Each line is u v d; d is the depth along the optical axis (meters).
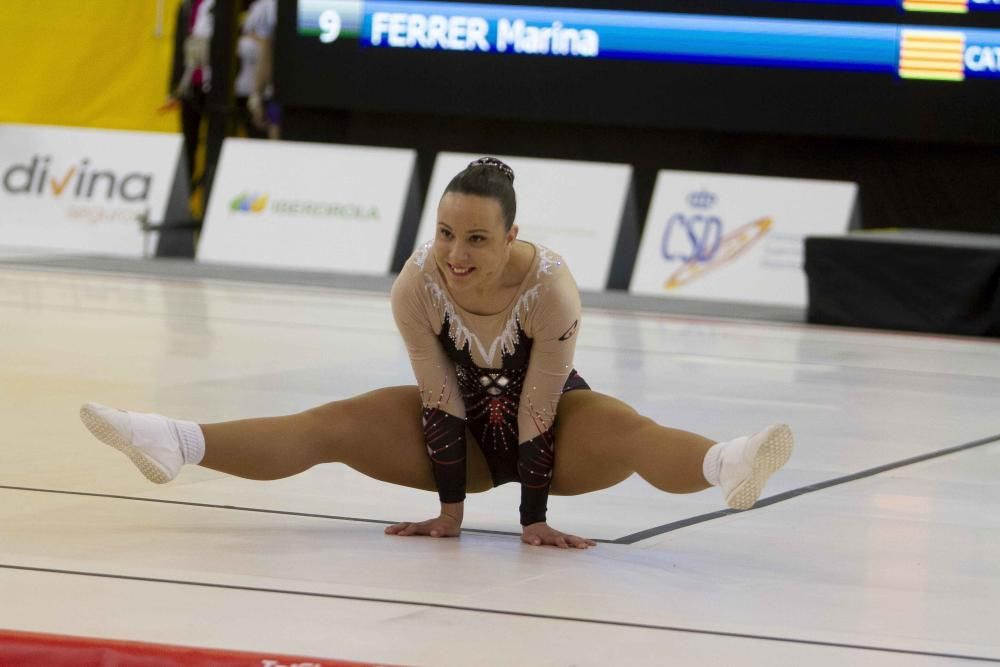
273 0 43.69
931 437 16.89
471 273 9.71
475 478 11.19
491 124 42.41
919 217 39.31
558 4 39.28
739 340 27.78
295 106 42.84
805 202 35.91
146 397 17.09
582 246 37.28
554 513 12.15
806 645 8.20
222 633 7.93
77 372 18.98
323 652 7.63
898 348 27.64
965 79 36.81
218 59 42.59
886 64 37.28
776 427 9.05
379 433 10.73
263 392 18.00
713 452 9.65
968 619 8.98
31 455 13.39
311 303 31.03
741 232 36.28
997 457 15.62
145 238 40.47
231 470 10.28
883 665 7.86
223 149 41.00
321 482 13.05
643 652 7.91
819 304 31.77
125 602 8.51
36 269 34.94
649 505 12.64
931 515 12.39
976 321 30.45
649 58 38.84
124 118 47.72
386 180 39.41
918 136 37.28
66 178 41.69
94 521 10.82
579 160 41.91
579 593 9.23
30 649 7.46
